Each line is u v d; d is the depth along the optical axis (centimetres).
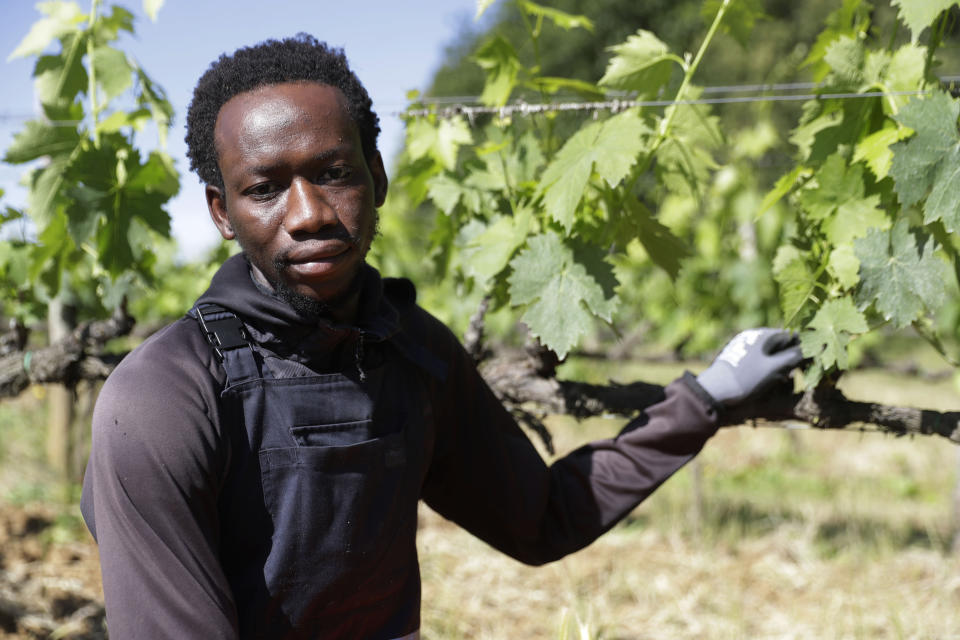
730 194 553
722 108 812
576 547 167
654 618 407
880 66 177
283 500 122
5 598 400
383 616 137
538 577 458
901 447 759
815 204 172
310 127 118
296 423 124
